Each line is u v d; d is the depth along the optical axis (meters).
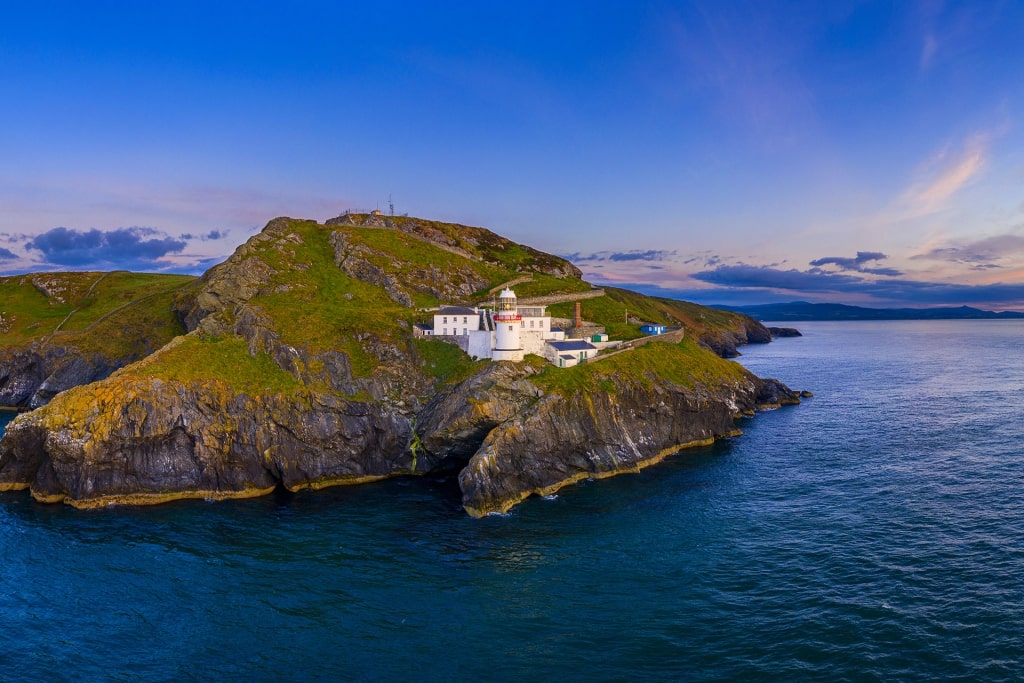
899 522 69.12
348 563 63.53
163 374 88.56
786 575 58.22
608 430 93.88
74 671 46.72
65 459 79.88
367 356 103.12
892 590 54.44
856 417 125.69
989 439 103.06
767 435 112.50
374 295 130.12
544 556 64.50
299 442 88.94
